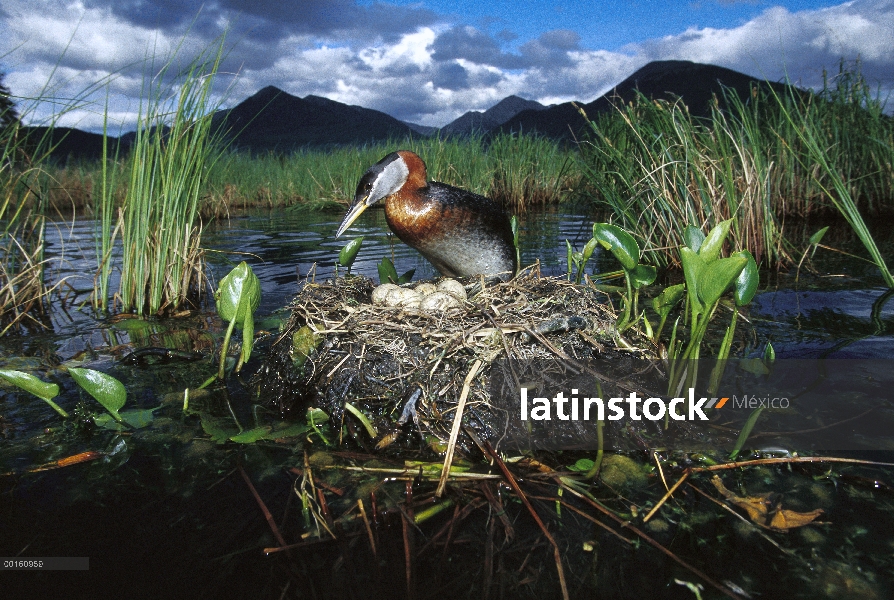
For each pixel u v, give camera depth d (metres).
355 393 0.58
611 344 0.63
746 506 0.44
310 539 0.41
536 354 0.59
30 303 0.98
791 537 0.40
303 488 0.47
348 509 0.44
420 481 0.48
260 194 3.33
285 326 0.70
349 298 0.72
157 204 1.03
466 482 0.48
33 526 0.42
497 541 0.40
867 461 0.49
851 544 0.39
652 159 1.32
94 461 0.52
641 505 0.44
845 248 1.39
